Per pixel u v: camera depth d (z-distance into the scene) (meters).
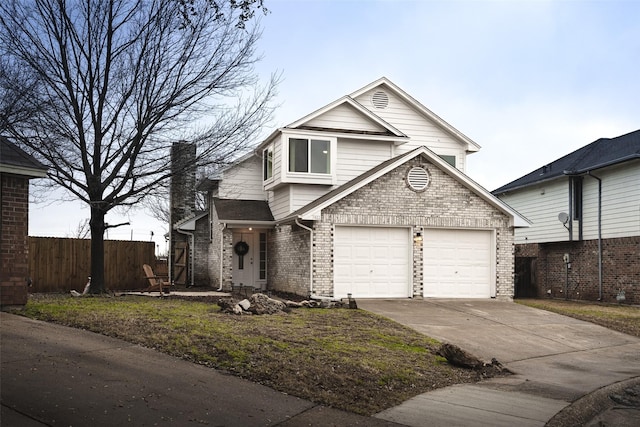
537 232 26.50
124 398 6.23
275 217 20.97
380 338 10.84
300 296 17.88
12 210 10.95
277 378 7.55
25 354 7.47
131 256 20.20
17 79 13.23
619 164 21.38
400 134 21.30
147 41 14.84
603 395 8.30
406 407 7.05
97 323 9.68
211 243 23.03
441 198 17.98
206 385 7.00
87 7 14.45
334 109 20.86
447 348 9.80
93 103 14.93
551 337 12.90
